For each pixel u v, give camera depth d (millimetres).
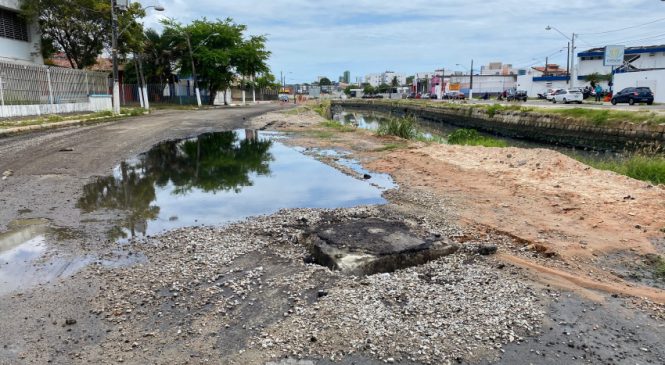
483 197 7789
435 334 3422
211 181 9320
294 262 4789
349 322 3561
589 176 8750
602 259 4957
